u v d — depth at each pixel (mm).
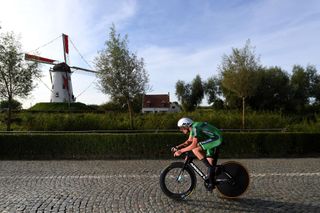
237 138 12766
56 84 48062
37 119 21125
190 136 6312
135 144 12578
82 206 5750
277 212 5441
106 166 10039
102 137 12562
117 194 6539
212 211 5496
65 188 7035
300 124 20516
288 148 12883
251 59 21391
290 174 8570
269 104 38406
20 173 8820
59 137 12516
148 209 5586
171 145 12578
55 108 45688
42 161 11242
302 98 42406
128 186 7211
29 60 19000
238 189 6172
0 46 17906
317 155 12734
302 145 12945
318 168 9547
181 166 6219
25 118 21797
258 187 7090
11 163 10734
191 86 54719
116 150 12562
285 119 21625
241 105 38125
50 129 20375
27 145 12438
